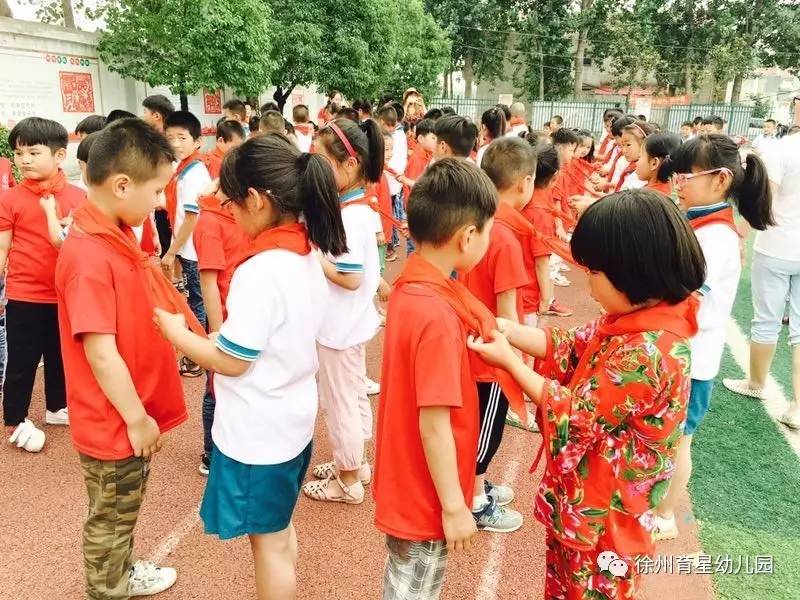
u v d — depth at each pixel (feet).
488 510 8.82
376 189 17.06
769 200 9.45
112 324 5.87
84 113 33.94
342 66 51.13
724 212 7.85
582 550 5.09
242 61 34.91
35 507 9.11
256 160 5.52
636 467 4.84
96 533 6.42
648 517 5.05
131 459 6.31
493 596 7.68
